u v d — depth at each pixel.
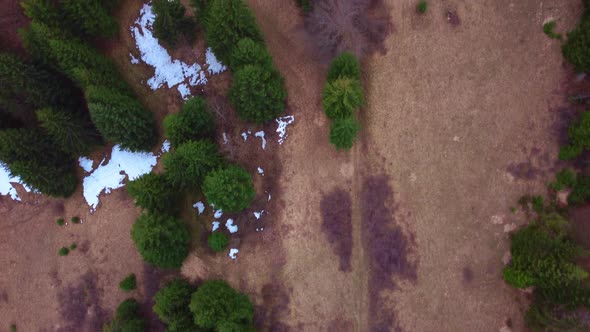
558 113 36.25
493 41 37.28
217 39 34.66
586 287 30.72
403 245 38.16
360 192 38.72
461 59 37.59
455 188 37.69
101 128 35.66
